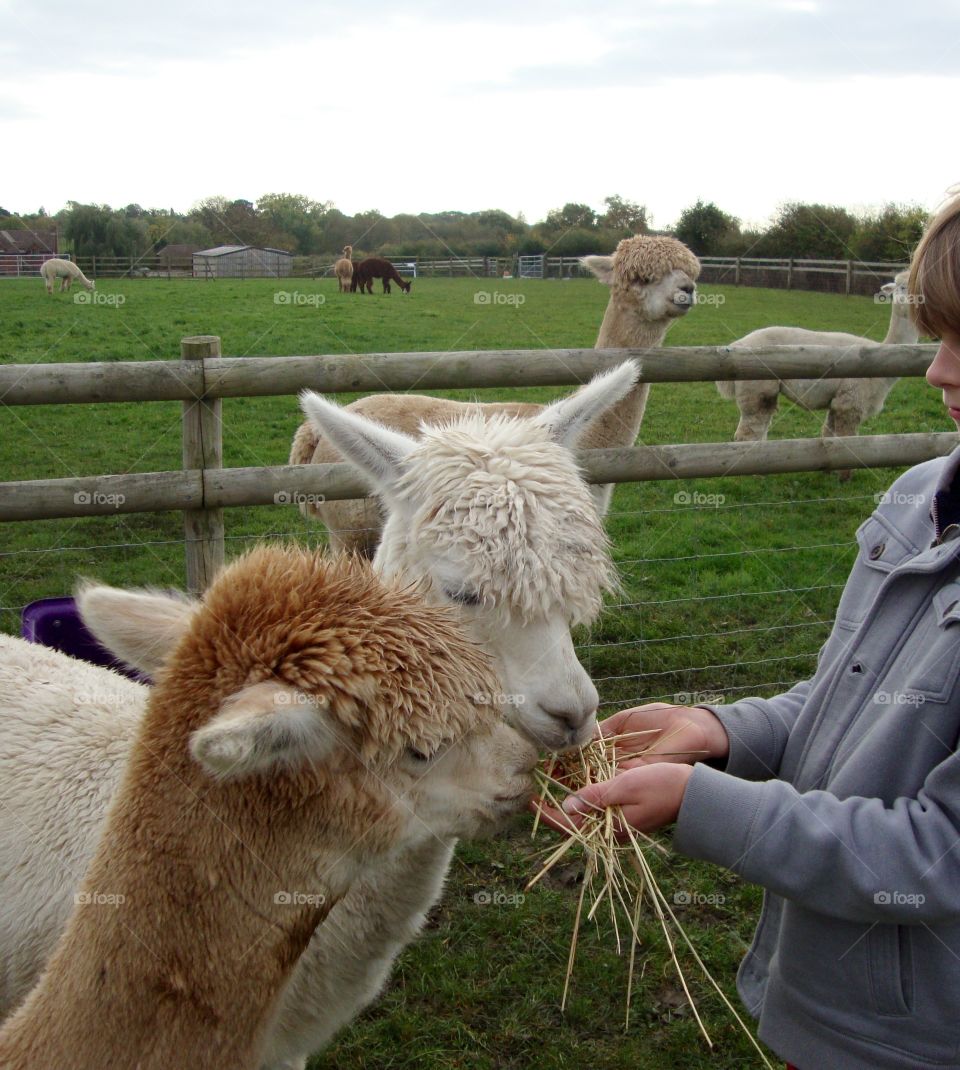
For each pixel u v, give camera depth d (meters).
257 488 4.81
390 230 35.41
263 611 1.86
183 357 4.91
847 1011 1.76
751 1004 2.10
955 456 1.75
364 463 2.92
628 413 6.43
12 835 2.47
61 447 10.06
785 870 1.61
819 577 7.14
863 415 10.49
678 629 6.25
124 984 1.71
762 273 27.02
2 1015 2.51
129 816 1.78
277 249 35.06
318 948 2.42
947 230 1.52
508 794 2.01
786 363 5.73
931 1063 1.69
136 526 7.84
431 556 2.55
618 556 7.50
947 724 1.60
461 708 1.90
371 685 1.80
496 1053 3.25
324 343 16.62
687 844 1.71
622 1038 3.31
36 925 2.41
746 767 2.12
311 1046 2.62
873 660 1.77
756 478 9.64
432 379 5.14
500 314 21.64
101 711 2.74
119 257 34.44
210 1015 1.76
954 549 1.65
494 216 35.25
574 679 2.44
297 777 1.77
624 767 2.29
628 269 7.40
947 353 1.58
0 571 6.78
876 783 1.68
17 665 2.87
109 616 2.09
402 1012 3.38
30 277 34.28
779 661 5.84
